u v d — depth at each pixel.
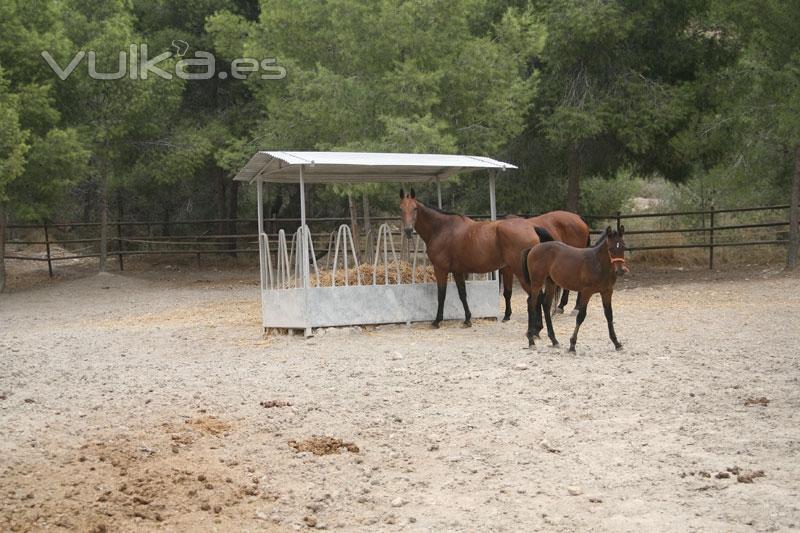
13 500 5.94
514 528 5.38
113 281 25.17
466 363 10.48
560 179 30.00
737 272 21.28
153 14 29.38
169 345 13.40
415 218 13.63
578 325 10.85
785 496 5.64
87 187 33.56
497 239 13.16
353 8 19.41
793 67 19.11
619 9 21.94
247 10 29.59
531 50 20.75
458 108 20.78
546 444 6.96
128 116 25.53
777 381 8.87
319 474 6.49
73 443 7.34
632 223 29.58
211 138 27.66
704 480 6.03
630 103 22.77
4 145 20.83
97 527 5.48
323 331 13.45
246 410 8.41
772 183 23.91
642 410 7.94
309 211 33.97
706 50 23.78
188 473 6.48
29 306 21.23
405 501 5.91
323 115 20.27
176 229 34.12
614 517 5.46
